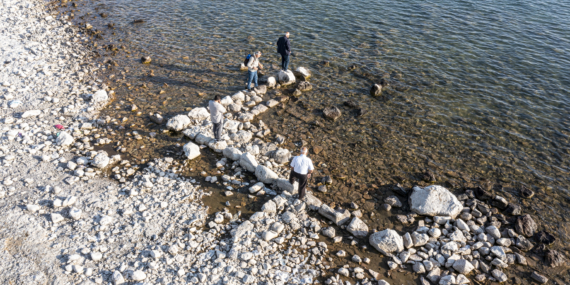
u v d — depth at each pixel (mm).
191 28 19516
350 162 10445
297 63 16328
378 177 9891
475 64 16406
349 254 7516
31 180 8703
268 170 9344
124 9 22250
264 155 10484
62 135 10258
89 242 7199
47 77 13922
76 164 9453
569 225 8445
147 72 14953
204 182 9289
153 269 6691
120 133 11086
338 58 16859
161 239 7406
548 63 16516
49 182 8781
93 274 6531
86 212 7934
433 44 18234
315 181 9602
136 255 6992
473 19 21359
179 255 7020
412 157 10758
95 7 22578
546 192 9477
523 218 8344
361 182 9680
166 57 16312
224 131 11414
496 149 11188
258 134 11453
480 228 8219
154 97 13211
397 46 17984
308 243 7633
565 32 19703
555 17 21750
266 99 13664
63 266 6602
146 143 10727
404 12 22328
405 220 8430
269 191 9102
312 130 11891
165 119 11883
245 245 7383
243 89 14047
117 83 13992
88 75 14469
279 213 8414
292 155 10570
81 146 10227
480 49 17781
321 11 22250
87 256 6871
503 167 10422
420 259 7418
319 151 10852
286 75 14680
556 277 7184
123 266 6633
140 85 13930
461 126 12297
